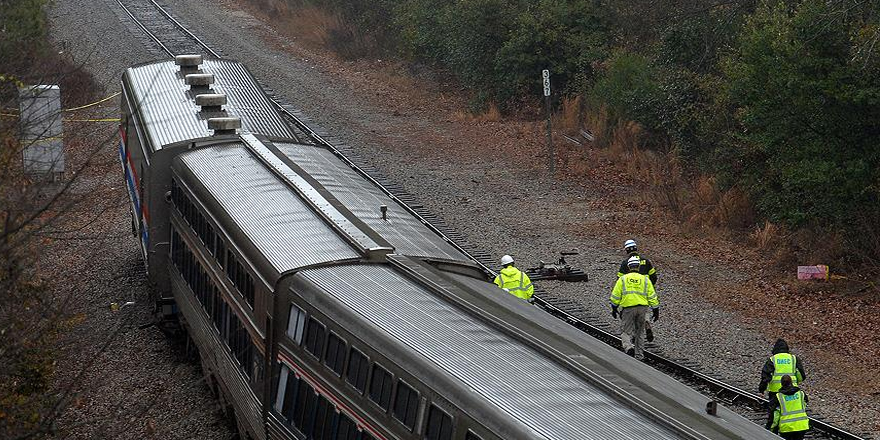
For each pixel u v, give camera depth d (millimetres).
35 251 51344
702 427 31344
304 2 194000
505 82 138625
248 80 92312
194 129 74625
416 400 37062
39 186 38719
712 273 85312
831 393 62031
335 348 43219
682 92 108000
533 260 86438
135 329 74812
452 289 44219
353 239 49938
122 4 196250
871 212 83812
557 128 129000
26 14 90500
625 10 134500
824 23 83000
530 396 33750
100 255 89938
